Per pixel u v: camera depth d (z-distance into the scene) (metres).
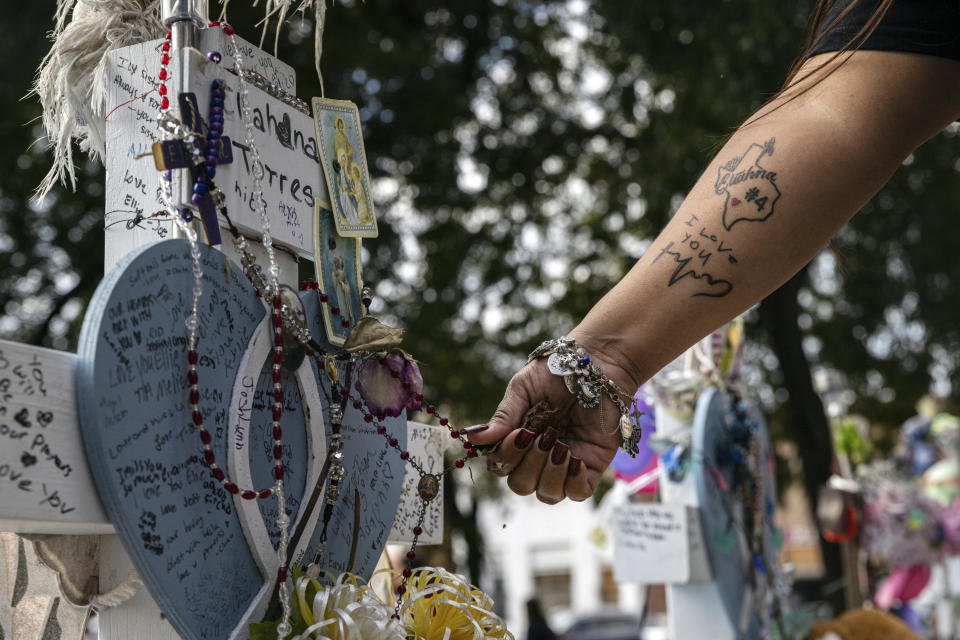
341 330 1.51
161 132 1.30
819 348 11.23
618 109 10.35
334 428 1.43
